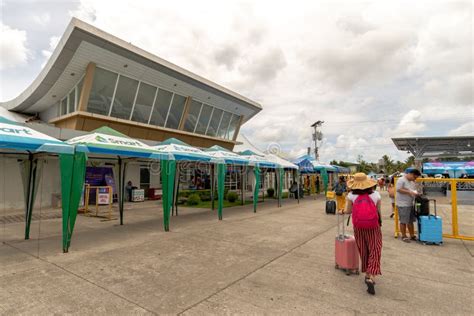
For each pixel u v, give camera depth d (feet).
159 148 31.27
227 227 27.50
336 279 13.64
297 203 51.70
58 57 43.34
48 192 44.70
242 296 11.76
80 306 10.87
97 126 49.55
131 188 53.98
